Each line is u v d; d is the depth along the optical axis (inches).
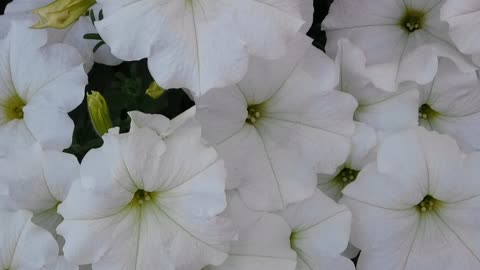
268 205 10.0
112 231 9.1
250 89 9.9
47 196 9.7
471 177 10.4
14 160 9.4
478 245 10.8
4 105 10.3
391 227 10.5
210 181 8.9
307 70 10.0
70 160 9.4
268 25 9.1
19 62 10.1
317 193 10.3
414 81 10.8
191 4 9.3
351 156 10.8
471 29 10.0
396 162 10.3
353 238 10.6
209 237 9.1
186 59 9.1
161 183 9.1
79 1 9.8
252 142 10.1
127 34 9.0
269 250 10.0
